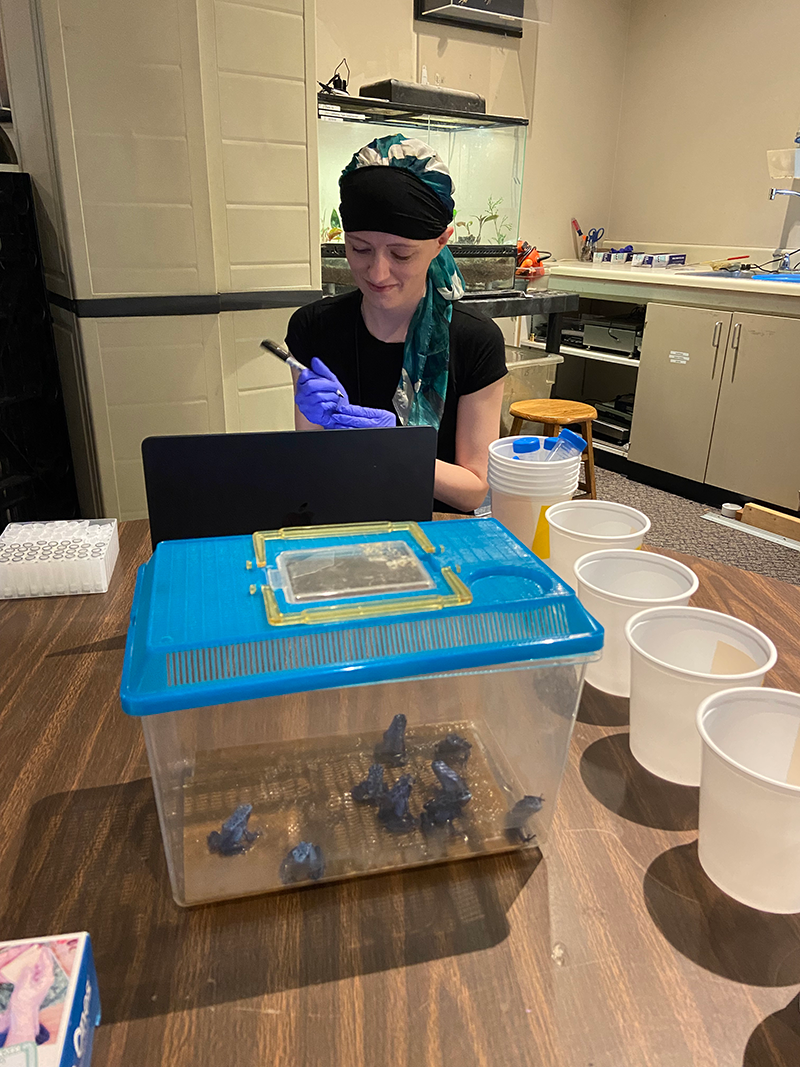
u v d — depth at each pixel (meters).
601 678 0.81
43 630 0.89
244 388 2.27
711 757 0.54
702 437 3.25
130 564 1.06
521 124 2.90
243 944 0.52
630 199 3.96
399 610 0.54
